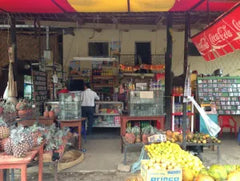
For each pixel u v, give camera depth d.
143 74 7.35
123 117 5.15
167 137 4.34
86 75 7.66
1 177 3.00
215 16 5.07
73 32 7.37
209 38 4.09
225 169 2.22
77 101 5.04
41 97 6.78
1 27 6.77
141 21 6.57
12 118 3.86
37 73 6.61
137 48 7.79
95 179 3.68
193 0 3.76
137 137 4.28
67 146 4.84
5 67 7.23
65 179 3.67
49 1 3.81
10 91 4.84
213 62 7.62
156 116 5.22
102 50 7.80
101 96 7.53
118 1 3.76
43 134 3.32
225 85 6.51
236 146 5.57
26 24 6.57
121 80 7.68
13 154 2.36
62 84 7.59
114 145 5.63
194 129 6.01
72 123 4.97
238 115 6.47
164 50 7.70
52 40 7.54
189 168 2.43
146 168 2.11
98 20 6.31
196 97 6.44
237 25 3.10
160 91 5.28
